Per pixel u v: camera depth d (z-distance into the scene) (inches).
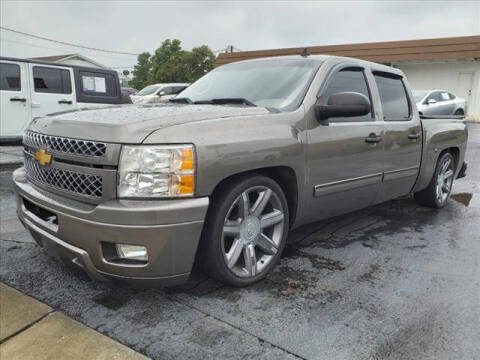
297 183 118.8
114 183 89.2
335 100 119.4
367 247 145.9
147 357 85.1
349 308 104.3
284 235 120.1
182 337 91.6
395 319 99.8
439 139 184.2
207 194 94.5
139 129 91.2
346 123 134.0
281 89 129.6
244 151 101.2
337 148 128.6
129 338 91.0
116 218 87.5
